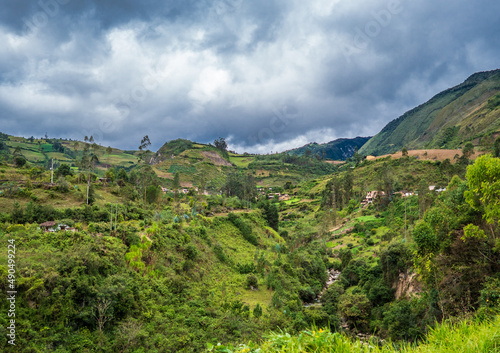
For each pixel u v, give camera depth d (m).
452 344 4.95
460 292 25.16
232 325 32.81
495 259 25.69
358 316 41.62
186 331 30.25
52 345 23.47
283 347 5.14
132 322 28.38
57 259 29.09
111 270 32.41
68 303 26.06
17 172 68.12
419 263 32.47
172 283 38.09
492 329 5.02
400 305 36.75
